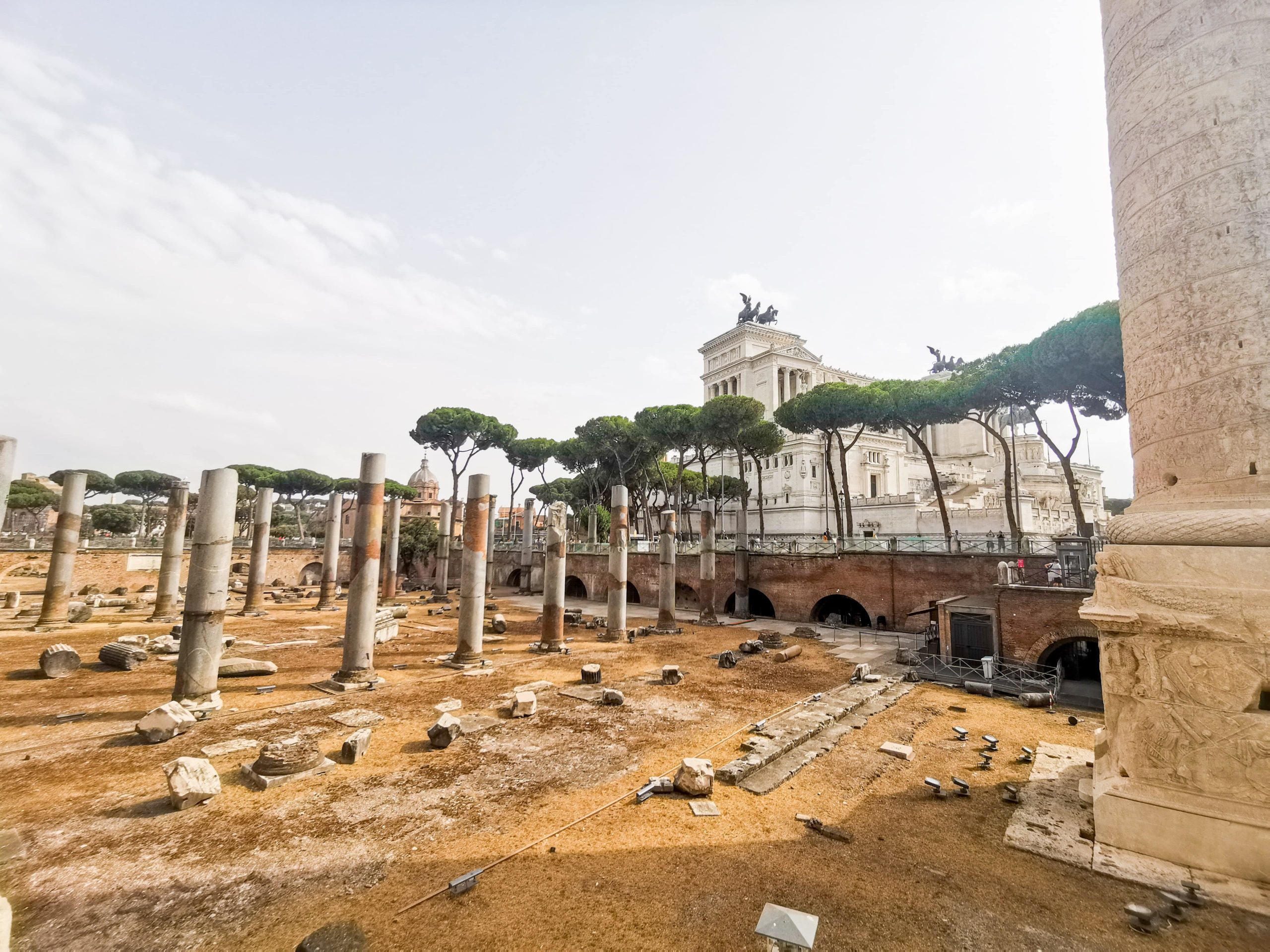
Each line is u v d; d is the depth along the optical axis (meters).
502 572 66.06
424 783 11.85
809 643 30.61
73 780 11.56
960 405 36.34
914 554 33.47
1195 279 9.34
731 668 23.92
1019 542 31.78
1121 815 9.05
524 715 16.59
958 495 71.06
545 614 27.11
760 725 15.73
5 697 17.19
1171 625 8.91
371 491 20.27
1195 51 9.55
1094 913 7.76
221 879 8.31
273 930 7.26
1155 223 9.93
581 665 24.14
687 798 11.39
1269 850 7.93
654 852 9.32
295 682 20.02
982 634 24.02
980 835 9.97
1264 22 9.08
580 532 83.31
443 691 19.30
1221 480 8.95
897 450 85.12
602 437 63.50
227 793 11.10
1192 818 8.49
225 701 17.41
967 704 19.16
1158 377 9.84
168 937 7.08
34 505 67.56
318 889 8.13
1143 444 10.20
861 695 19.34
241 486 76.19
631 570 50.62
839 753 14.27
